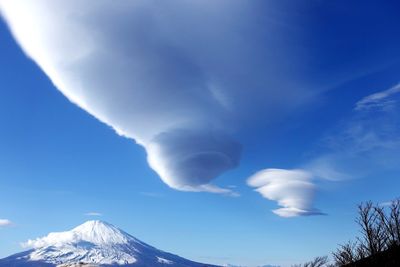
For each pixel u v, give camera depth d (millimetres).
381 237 38188
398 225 37594
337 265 41875
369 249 39125
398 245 36438
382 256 36312
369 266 35906
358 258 40156
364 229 39250
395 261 34500
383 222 38562
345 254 41156
